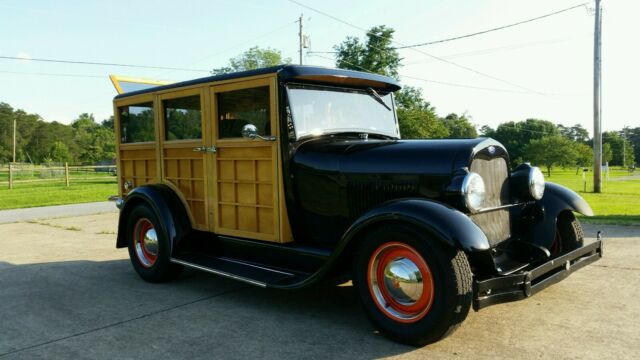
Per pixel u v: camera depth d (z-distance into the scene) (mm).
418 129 33656
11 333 3467
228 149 4254
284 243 3967
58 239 7660
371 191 3613
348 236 3201
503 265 3438
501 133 87812
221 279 4965
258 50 48594
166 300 4230
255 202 4086
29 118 102250
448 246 2877
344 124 4270
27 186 23188
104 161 74000
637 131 115688
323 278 3396
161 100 4891
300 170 3904
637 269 4836
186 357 2986
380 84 4496
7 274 5320
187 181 4730
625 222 7770
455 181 3189
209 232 4559
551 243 3992
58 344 3238
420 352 2980
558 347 3002
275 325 3537
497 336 3205
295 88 3941
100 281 4953
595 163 18750
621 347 2984
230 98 4215
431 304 2928
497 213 3629
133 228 5020
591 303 3844
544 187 4176
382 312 3182
